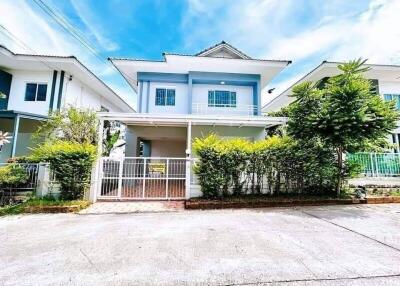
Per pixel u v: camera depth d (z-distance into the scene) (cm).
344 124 645
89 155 746
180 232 462
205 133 1098
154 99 1216
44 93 1167
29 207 654
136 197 809
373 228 477
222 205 699
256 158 791
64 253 362
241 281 274
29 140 1121
